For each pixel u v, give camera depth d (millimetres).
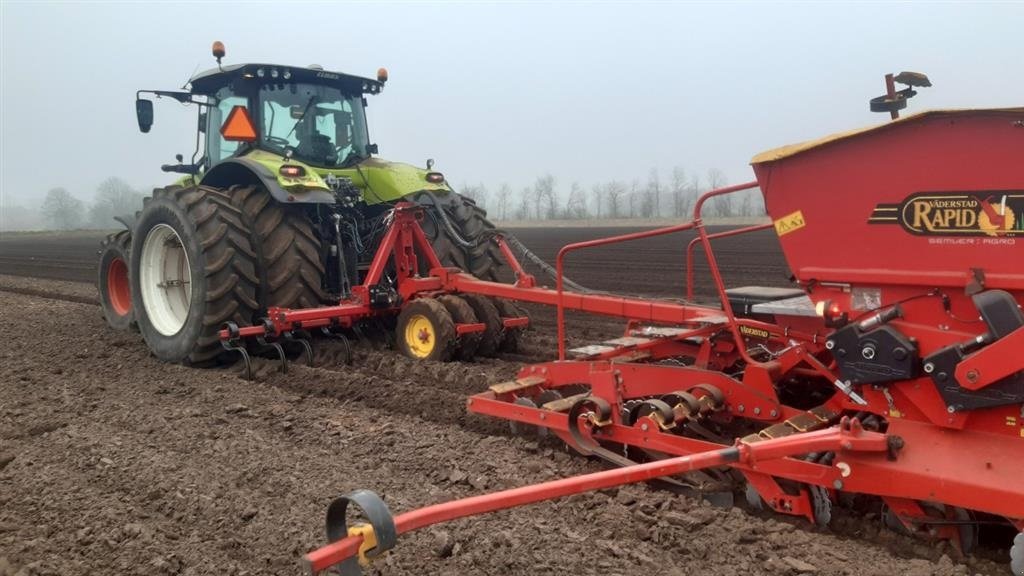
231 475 3822
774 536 3053
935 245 2818
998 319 2639
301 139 7078
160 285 6750
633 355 4574
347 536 2346
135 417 4848
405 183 6980
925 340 2895
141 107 7371
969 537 2918
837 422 3389
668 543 3029
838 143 2994
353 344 6668
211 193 6180
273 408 5000
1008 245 2660
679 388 3834
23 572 2871
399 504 3398
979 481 2650
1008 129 2615
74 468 3975
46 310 10180
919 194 2830
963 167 2723
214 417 4805
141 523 3279
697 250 20750
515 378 5254
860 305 3055
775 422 3486
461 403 4906
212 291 5992
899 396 3018
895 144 2867
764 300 3822
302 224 6363
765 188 3229
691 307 4246
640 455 3906
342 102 7441
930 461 2803
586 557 2914
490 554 2943
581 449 3875
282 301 6188
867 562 2852
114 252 8008
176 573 2889
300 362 6223
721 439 3820
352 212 6746
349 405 5102
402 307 6320
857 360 3049
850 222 3018
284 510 3379
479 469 3844
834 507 3309
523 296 5484
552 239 28328
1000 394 2684
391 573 2832
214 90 7422
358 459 4055
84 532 3197
